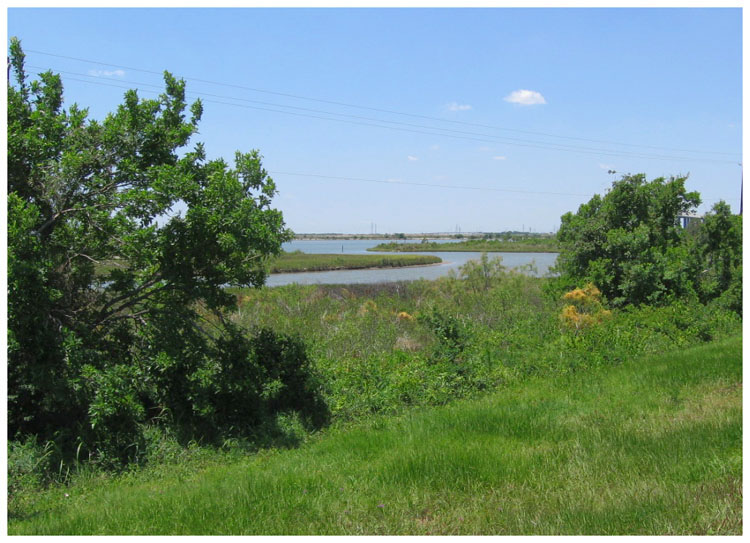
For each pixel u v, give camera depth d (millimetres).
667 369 10750
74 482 6996
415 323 16625
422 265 65625
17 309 7289
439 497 5508
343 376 10836
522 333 14711
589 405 8891
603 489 5434
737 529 4336
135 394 8289
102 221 8312
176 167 8414
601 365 12078
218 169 8797
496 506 5191
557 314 16781
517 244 107812
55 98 9148
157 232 8398
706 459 5859
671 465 5824
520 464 6219
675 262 19656
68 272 8773
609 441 6797
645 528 4492
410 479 5953
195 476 7207
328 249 117188
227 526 5035
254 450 8266
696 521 4547
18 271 7156
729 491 4984
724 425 6883
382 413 9820
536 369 11898
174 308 9047
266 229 8680
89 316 8961
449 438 7484
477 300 20922
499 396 10266
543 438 7305
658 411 8133
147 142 8703
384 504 5359
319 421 9539
